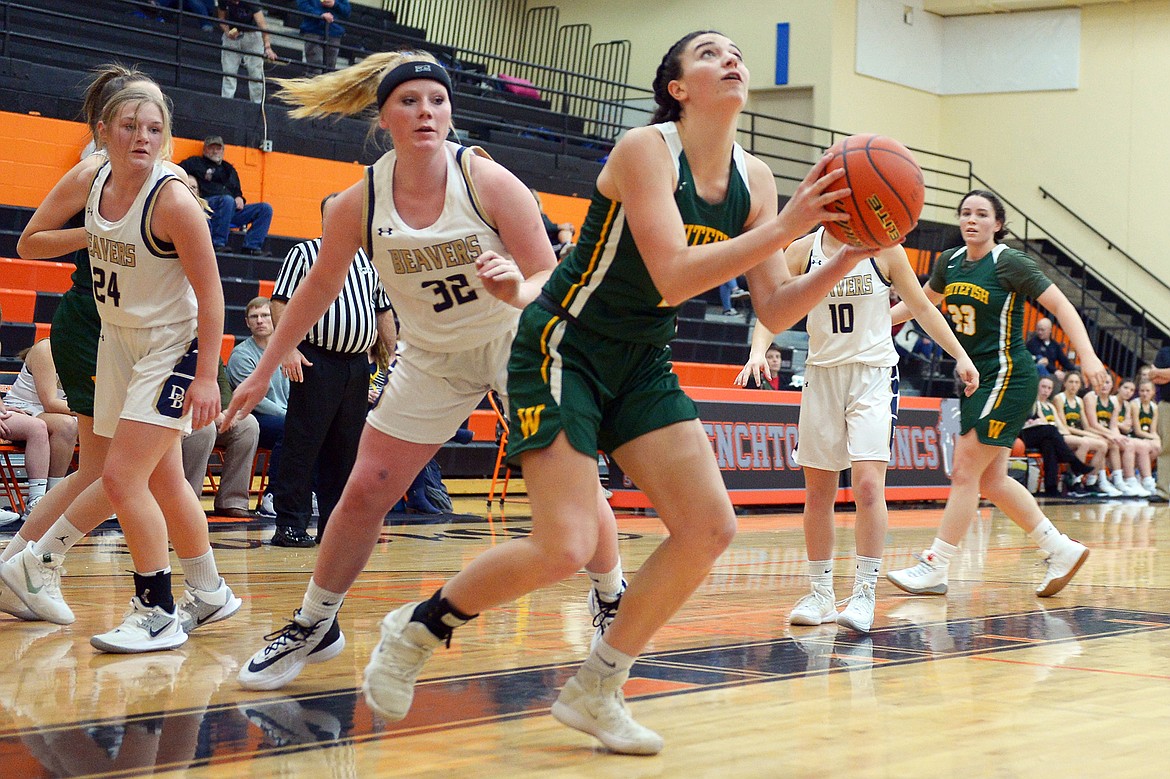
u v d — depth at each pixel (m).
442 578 5.73
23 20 13.59
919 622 4.79
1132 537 9.23
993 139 21.97
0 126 12.05
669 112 2.71
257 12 14.55
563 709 2.74
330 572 3.25
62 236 4.05
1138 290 20.83
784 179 20.25
